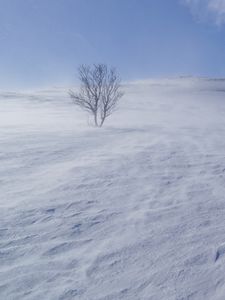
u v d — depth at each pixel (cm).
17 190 482
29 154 720
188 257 308
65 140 921
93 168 614
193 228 372
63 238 344
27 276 276
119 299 249
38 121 1736
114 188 506
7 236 344
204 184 545
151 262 300
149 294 255
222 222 390
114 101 1534
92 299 249
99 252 318
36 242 334
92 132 1127
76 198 456
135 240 342
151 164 666
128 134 1108
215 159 741
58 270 286
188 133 1275
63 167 618
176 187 525
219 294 254
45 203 434
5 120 1811
